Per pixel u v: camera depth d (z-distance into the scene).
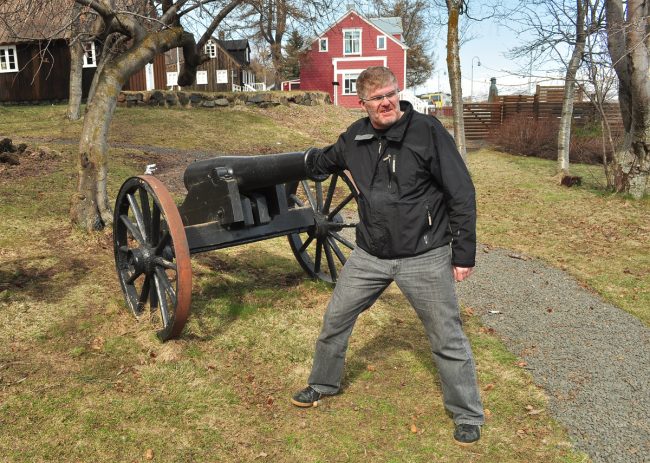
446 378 3.15
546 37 11.38
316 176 3.71
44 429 3.16
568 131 12.91
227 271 5.87
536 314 5.28
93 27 9.85
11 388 3.54
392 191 2.94
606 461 3.06
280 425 3.32
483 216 9.55
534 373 4.06
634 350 4.51
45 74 24.00
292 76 51.72
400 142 2.89
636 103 10.08
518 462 3.04
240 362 4.05
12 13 6.91
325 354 3.42
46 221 6.90
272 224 4.87
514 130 19.02
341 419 3.39
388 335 4.58
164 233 4.04
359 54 39.38
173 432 3.20
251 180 4.19
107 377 3.74
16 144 11.24
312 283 5.58
